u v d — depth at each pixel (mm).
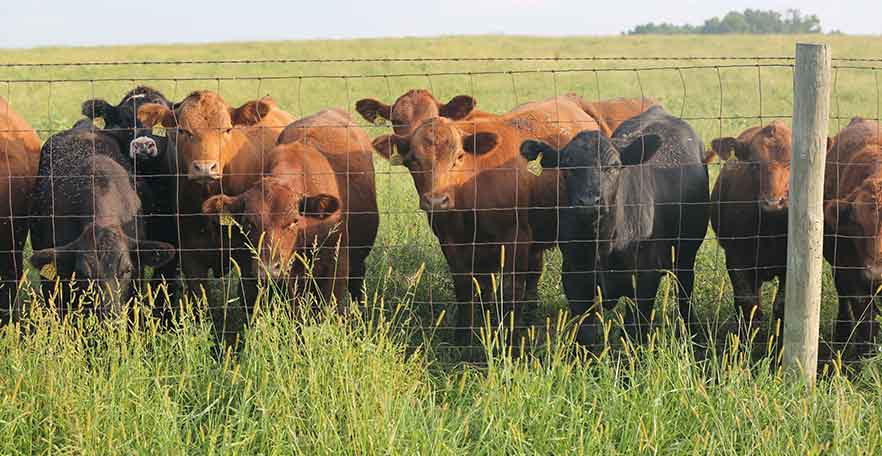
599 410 4977
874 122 7750
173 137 7621
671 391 4930
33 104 20469
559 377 5129
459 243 7469
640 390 5172
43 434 4777
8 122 7836
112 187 6496
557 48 42344
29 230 7645
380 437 4512
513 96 22562
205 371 5188
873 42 43031
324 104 20984
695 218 7523
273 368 5066
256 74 30062
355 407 4641
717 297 7578
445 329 7238
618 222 6438
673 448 4645
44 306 5598
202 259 7500
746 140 7672
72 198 6430
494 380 4969
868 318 6363
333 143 7629
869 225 6133
